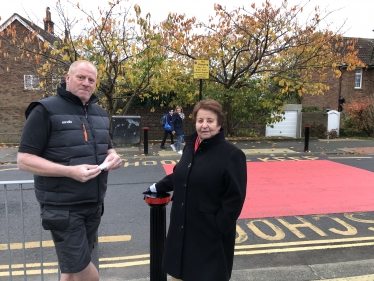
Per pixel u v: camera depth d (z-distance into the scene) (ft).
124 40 37.81
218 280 6.91
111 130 44.01
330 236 13.56
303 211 16.60
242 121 52.37
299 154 36.27
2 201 18.69
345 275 9.98
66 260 7.06
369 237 13.44
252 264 11.16
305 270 10.30
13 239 13.52
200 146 7.22
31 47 43.50
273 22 40.19
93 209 7.53
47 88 43.68
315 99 78.84
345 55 43.42
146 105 57.26
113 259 11.76
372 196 19.21
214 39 42.47
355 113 55.93
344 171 26.40
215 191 6.91
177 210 7.35
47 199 7.00
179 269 7.19
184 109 56.24
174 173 7.63
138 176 24.97
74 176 6.80
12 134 58.13
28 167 6.76
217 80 46.93
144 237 13.71
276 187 21.35
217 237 6.93
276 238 13.37
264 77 41.65
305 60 43.27
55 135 7.00
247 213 16.31
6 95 60.18
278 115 52.08
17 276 10.55
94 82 7.69
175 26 42.93
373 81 75.05
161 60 37.63
